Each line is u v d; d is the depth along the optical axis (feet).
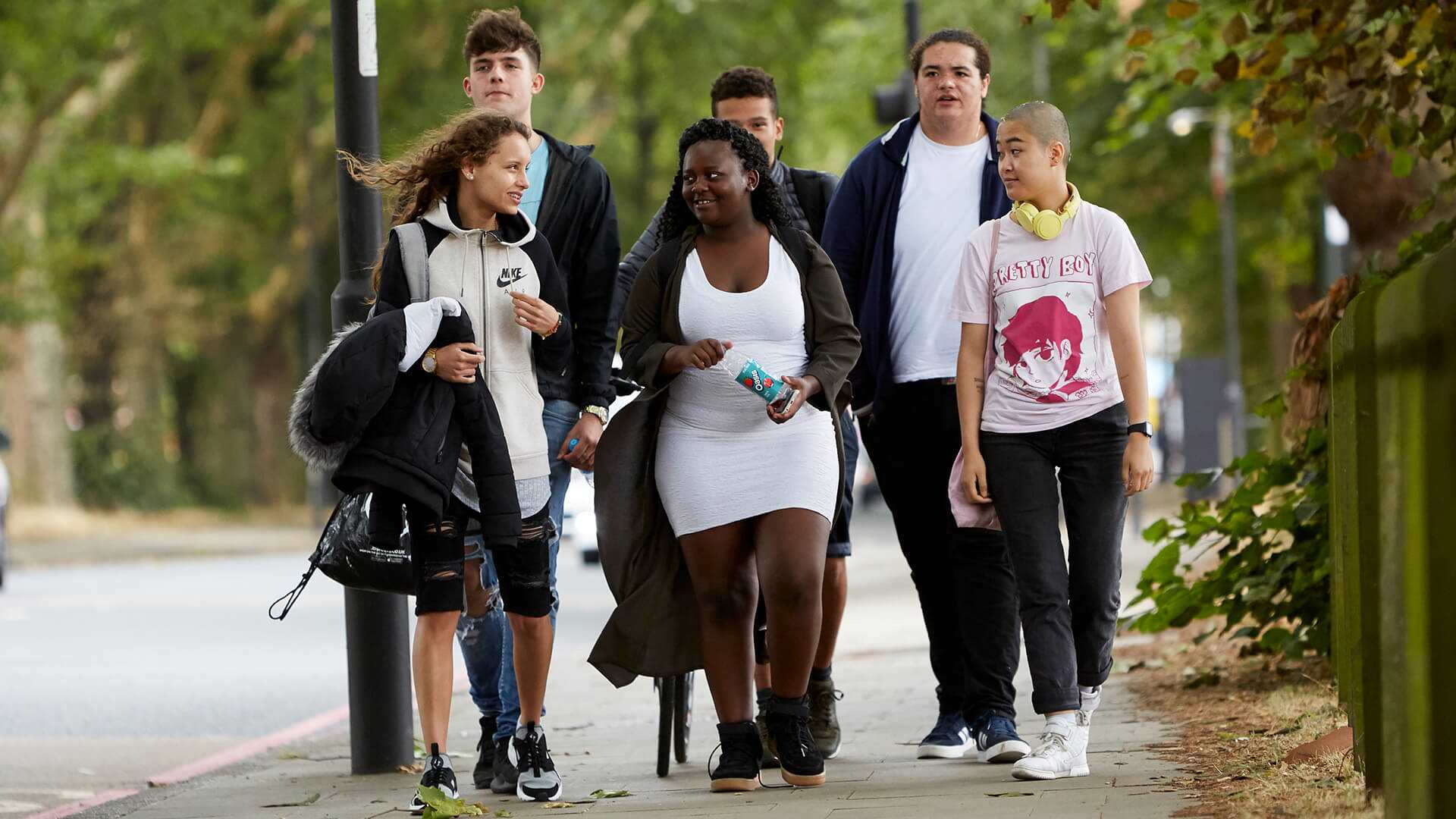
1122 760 66.95
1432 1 80.38
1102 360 66.59
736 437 65.62
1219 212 357.41
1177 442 362.33
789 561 64.85
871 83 379.96
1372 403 47.26
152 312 472.03
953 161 75.92
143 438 490.90
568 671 127.24
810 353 67.05
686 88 459.32
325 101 458.50
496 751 71.41
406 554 67.51
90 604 211.20
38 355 422.82
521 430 67.41
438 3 444.14
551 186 74.79
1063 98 330.54
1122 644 115.85
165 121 474.49
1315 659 88.12
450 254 67.77
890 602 177.27
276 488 554.46
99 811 73.51
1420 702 39.63
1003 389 66.95
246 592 231.30
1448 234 83.82
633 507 66.95
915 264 75.20
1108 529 66.23
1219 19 115.96
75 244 402.93
